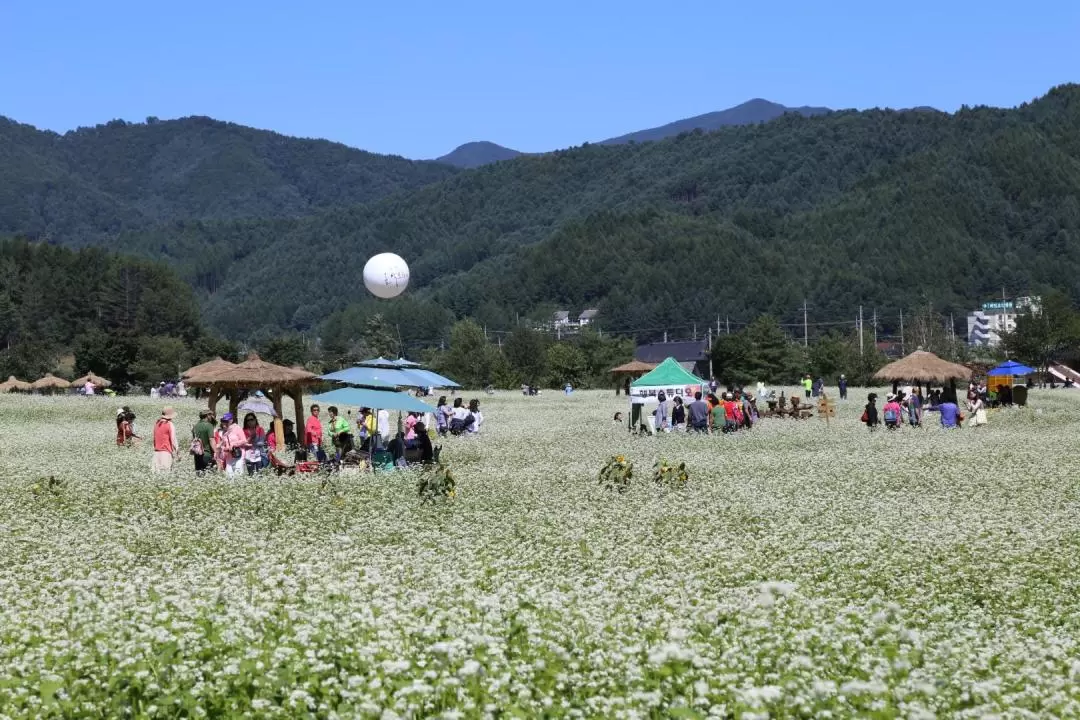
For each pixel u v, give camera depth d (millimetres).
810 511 20188
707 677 8633
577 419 52750
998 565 14836
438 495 22172
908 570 14570
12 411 53625
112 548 16141
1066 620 12047
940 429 40531
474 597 12008
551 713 7922
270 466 28891
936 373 53344
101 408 56156
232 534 17891
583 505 21406
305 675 8766
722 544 16422
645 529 18266
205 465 28375
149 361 116062
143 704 8227
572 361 127500
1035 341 116312
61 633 10195
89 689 8508
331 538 17547
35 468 28516
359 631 10164
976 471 26125
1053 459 28516
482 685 8328
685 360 168250
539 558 15375
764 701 7824
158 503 21531
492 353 133375
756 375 128375
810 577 14234
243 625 10312
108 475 26547
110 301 161250
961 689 8445
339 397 32250
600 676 8852
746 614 11195
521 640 10086
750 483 24672
